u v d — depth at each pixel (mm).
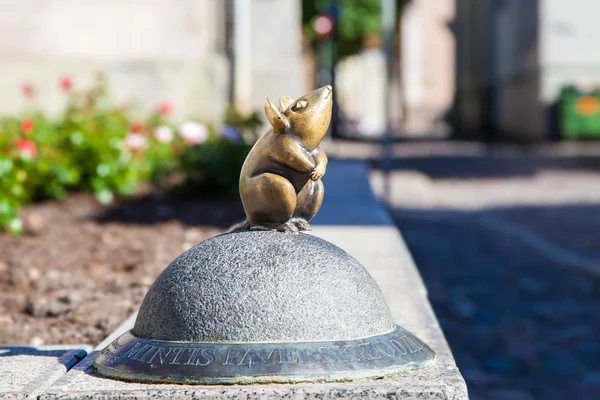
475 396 5695
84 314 5570
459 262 10461
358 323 3129
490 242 11922
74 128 11625
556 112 30469
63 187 11234
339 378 2932
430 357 3240
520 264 10273
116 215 10117
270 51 16594
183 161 11695
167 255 7680
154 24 16047
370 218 9102
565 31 30188
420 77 67312
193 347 3021
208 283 3113
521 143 34500
